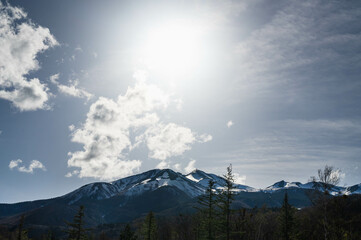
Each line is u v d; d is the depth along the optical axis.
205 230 54.94
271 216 68.62
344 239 30.39
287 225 58.38
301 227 54.47
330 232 31.92
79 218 58.31
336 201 32.00
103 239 125.50
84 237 58.44
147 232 75.56
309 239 43.28
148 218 76.56
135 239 81.88
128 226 83.00
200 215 63.16
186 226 78.38
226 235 52.28
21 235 75.00
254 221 64.94
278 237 62.69
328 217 32.19
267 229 65.12
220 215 52.53
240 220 61.16
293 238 54.19
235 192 51.12
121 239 81.25
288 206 61.44
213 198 52.81
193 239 74.75
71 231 57.41
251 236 63.53
